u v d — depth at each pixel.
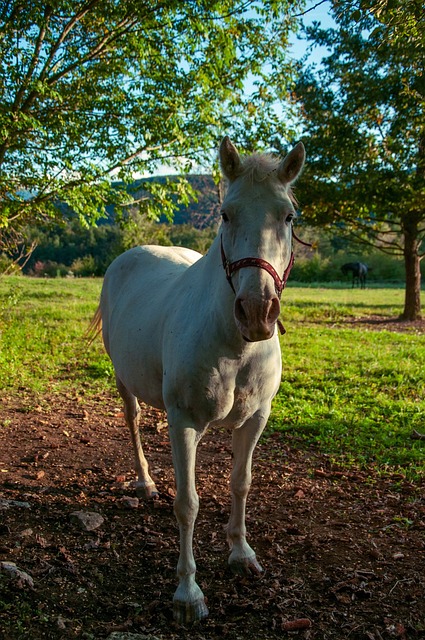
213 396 2.58
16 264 10.66
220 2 7.38
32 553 3.03
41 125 6.44
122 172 7.52
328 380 7.41
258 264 2.18
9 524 3.34
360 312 16.73
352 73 13.23
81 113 7.45
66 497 3.81
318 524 3.53
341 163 13.55
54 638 2.34
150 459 4.70
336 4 3.64
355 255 42.44
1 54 6.94
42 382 7.20
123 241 30.59
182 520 2.62
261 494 3.99
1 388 6.79
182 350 2.63
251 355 2.59
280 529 3.42
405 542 3.30
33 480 4.08
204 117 7.58
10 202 7.80
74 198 7.08
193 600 2.54
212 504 3.79
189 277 3.03
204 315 2.61
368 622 2.53
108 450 4.89
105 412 6.09
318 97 13.72
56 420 5.69
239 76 8.00
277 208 2.28
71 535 3.28
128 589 2.75
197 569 2.96
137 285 3.80
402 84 12.16
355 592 2.74
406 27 3.64
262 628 2.47
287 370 7.93
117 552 3.10
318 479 4.30
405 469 4.44
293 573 2.93
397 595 2.75
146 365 3.23
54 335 10.18
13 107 7.08
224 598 2.69
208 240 30.56
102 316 4.45
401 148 12.77
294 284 34.34
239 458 2.92
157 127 7.44
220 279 2.53
